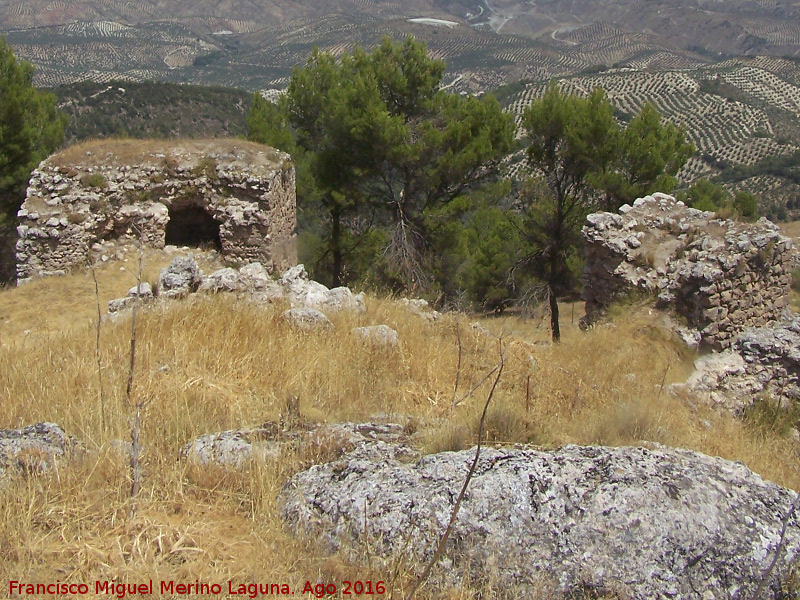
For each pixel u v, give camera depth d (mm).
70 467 4117
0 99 20594
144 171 17750
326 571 3385
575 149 18766
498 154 19719
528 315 19844
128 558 3428
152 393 5598
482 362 8156
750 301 12570
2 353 7293
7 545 3438
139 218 17375
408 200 19812
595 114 18703
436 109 20250
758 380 10055
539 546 3457
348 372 6617
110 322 8578
